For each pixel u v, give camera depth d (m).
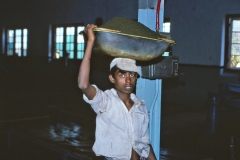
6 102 9.25
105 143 2.23
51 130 5.58
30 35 13.05
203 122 7.08
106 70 10.00
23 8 13.32
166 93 8.99
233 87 5.86
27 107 8.71
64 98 9.81
